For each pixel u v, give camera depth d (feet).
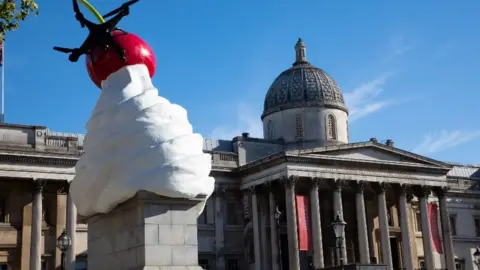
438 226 287.89
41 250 227.81
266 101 305.12
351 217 283.38
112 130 63.41
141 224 60.59
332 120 295.69
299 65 309.63
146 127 62.34
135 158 61.46
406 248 262.47
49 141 230.07
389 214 295.28
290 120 292.81
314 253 238.68
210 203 261.03
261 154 277.85
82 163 65.92
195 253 61.62
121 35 67.46
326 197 276.21
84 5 67.67
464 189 319.68
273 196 249.75
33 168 222.69
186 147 62.75
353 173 255.09
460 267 309.83
